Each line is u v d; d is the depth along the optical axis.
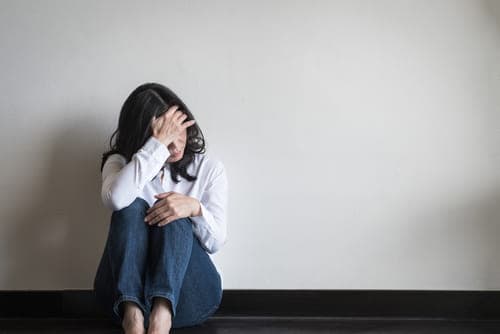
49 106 2.11
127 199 1.72
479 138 2.09
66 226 2.13
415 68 2.08
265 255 2.14
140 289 1.65
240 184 2.12
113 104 2.10
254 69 2.09
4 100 2.10
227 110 2.10
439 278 2.12
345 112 2.10
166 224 1.73
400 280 2.13
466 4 2.05
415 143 2.10
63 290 2.13
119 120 1.94
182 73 2.09
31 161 2.12
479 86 2.08
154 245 1.73
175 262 1.69
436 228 2.12
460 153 2.10
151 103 1.88
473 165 2.10
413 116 2.09
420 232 2.12
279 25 2.07
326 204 2.12
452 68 2.08
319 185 2.12
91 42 2.08
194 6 2.07
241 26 2.07
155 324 1.61
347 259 2.13
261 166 2.12
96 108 2.11
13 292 2.13
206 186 1.97
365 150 2.11
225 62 2.09
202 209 1.81
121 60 2.09
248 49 2.08
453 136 2.09
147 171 1.73
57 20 2.08
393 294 2.12
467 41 2.07
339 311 2.12
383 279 2.13
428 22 2.06
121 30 2.08
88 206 2.13
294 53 2.08
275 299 2.13
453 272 2.12
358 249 2.13
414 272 2.12
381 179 2.11
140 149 1.78
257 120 2.10
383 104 2.09
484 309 2.12
